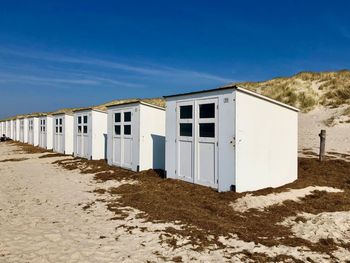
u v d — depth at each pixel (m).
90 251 5.11
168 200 8.28
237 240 5.59
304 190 9.13
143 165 12.91
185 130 10.12
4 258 4.82
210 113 9.23
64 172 13.76
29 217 6.99
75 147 19.11
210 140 9.19
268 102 9.55
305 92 27.88
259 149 9.22
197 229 6.13
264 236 5.79
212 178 9.16
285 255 4.94
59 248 5.23
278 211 7.25
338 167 12.48
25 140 33.28
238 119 8.52
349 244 5.39
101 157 17.27
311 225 6.22
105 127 17.42
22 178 12.34
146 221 6.65
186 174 10.08
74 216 7.07
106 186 10.47
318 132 19.83
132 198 8.61
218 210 7.33
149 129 13.05
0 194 9.43
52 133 25.61
